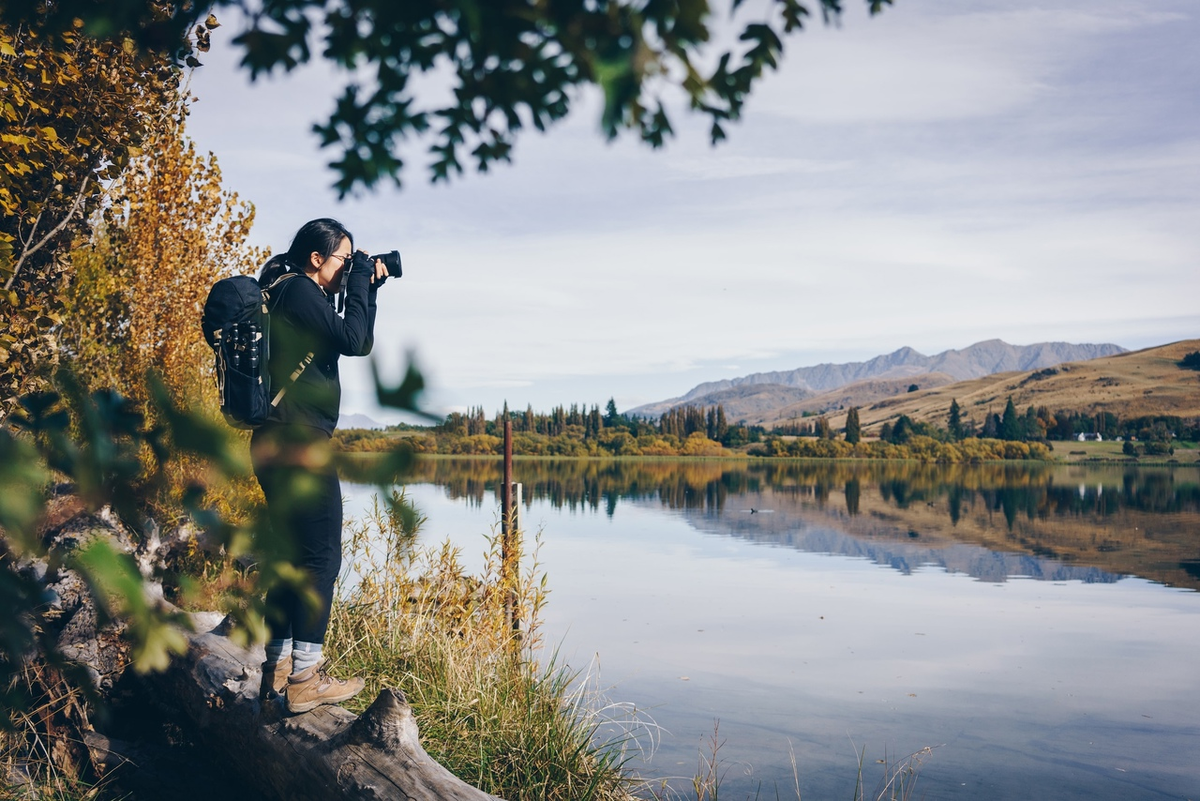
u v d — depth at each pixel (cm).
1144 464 14412
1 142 455
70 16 114
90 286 773
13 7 115
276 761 333
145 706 420
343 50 117
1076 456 15875
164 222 830
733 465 11869
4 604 97
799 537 2556
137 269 816
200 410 86
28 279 590
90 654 403
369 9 108
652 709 763
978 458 15112
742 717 763
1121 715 846
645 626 1143
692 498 4375
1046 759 713
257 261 902
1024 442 16462
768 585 1593
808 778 621
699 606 1323
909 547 2414
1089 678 992
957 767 684
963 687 933
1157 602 1586
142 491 93
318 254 338
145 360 789
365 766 304
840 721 781
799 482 6912
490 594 615
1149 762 716
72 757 380
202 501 97
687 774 598
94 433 91
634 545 2175
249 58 117
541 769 423
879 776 645
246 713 352
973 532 2953
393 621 538
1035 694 917
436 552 628
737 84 142
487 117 129
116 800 368
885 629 1233
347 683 347
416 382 70
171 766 391
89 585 90
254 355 285
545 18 94
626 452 15062
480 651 538
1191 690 952
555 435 15825
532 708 473
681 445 15262
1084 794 639
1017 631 1267
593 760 455
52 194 542
